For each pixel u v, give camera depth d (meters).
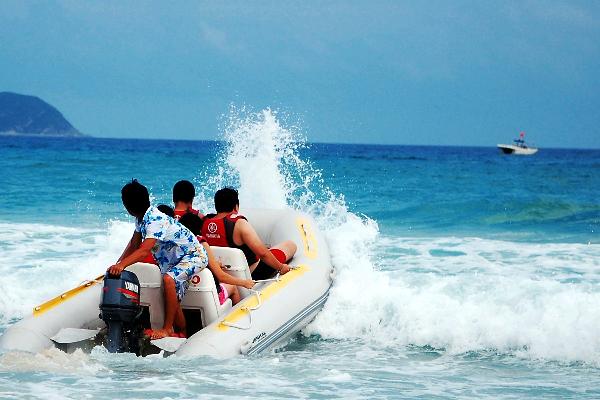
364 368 10.93
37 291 15.41
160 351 10.93
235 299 12.08
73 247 20.78
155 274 10.71
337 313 13.40
